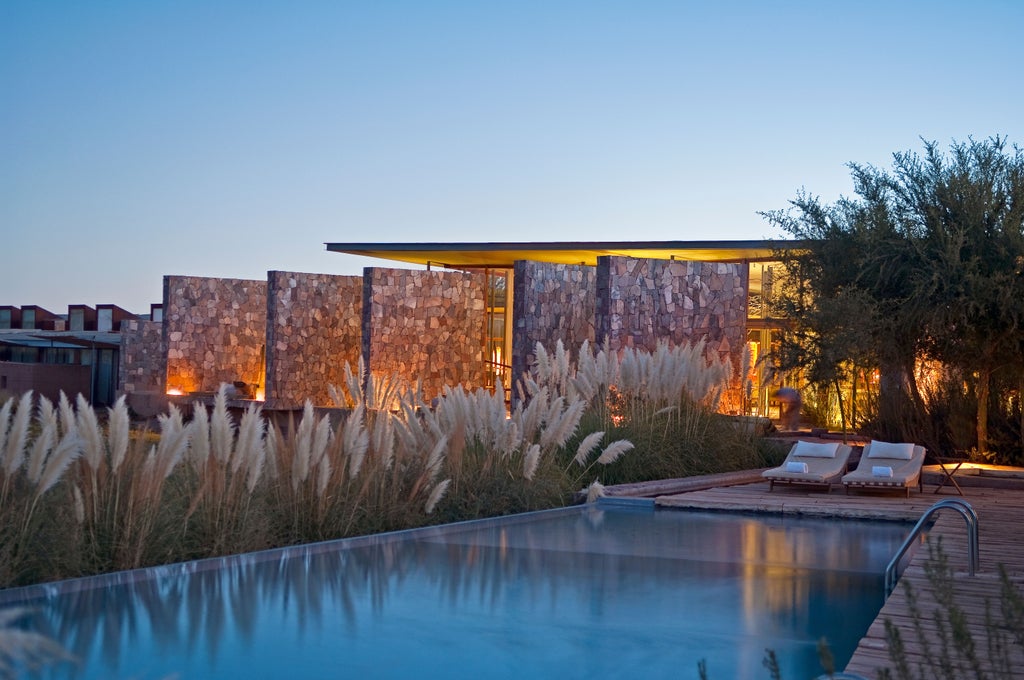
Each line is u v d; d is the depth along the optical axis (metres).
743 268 21.97
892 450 13.39
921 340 15.98
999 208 15.05
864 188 16.42
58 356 36.84
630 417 14.32
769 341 24.70
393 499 9.73
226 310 31.56
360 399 10.52
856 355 15.37
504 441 11.03
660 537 9.84
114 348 34.53
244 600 6.78
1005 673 3.57
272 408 27.25
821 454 13.84
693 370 14.82
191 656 5.41
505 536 9.73
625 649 5.69
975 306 14.71
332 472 9.17
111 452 7.27
